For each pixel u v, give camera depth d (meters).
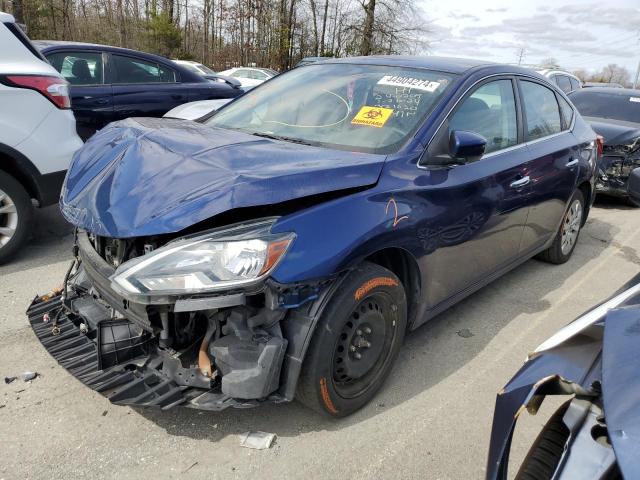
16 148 4.24
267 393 2.38
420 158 2.98
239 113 3.75
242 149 2.78
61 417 2.67
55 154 4.45
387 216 2.65
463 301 4.31
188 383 2.42
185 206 2.30
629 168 7.51
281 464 2.46
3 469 2.34
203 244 2.24
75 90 6.41
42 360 3.12
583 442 1.43
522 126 4.04
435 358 3.44
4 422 2.61
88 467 2.38
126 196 2.50
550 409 3.00
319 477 2.41
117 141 3.04
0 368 3.02
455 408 2.95
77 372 2.53
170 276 2.20
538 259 5.30
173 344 2.45
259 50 30.05
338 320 2.48
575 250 5.77
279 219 2.33
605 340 1.57
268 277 2.25
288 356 2.42
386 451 2.59
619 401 1.36
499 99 3.80
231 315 2.36
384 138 3.07
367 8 29.11
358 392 2.79
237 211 2.36
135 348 2.53
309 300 2.39
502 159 3.66
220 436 2.61
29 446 2.47
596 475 1.36
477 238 3.45
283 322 2.43
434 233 2.99
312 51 31.25
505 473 1.62
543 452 1.60
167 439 2.57
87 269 2.72
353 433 2.69
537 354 1.77
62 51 6.42
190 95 7.45
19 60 4.29
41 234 5.12
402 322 2.92
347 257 2.44
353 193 2.59
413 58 3.84
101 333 2.47
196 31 35.72
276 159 2.65
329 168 2.56
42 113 4.36
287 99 3.68
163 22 30.69
